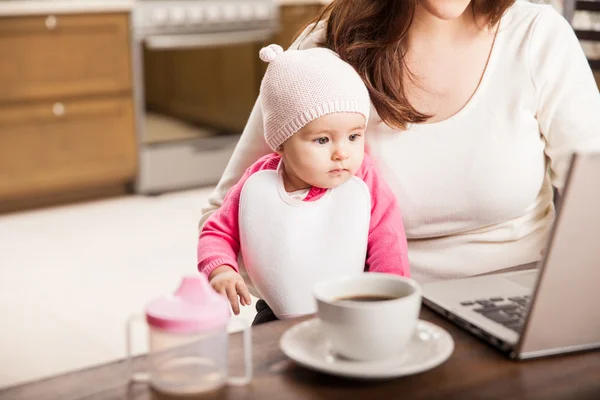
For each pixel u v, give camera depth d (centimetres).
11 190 411
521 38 130
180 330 78
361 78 128
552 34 130
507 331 89
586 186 79
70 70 415
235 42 448
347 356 83
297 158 119
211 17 441
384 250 123
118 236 374
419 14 128
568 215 79
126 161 441
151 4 428
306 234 122
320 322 84
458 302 99
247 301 115
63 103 417
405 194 132
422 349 85
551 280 82
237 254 129
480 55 130
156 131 446
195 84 448
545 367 84
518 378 82
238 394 79
